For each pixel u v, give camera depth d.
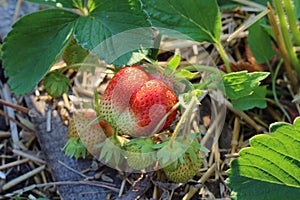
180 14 0.35
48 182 0.37
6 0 0.44
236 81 0.35
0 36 0.42
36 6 0.43
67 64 0.38
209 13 0.35
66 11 0.35
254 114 0.39
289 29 0.40
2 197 0.37
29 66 0.35
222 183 0.35
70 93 0.39
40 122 0.38
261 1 0.40
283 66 0.40
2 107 0.40
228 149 0.37
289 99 0.39
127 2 0.35
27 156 0.38
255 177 0.31
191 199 0.35
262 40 0.38
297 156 0.31
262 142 0.31
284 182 0.31
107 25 0.34
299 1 0.39
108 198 0.35
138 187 0.35
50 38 0.35
